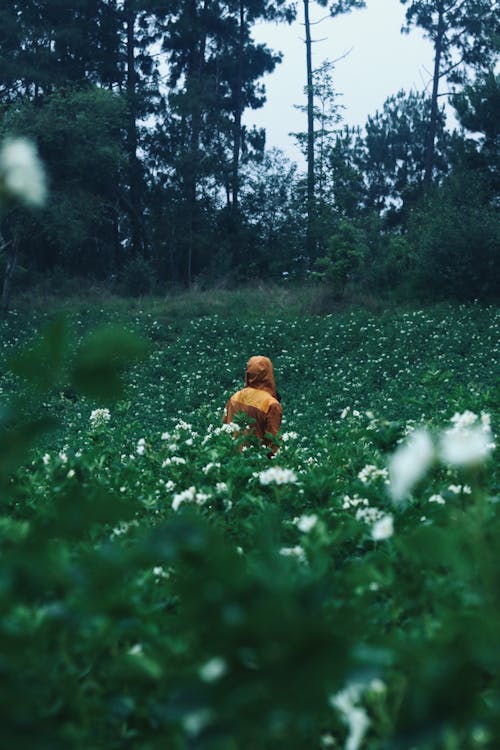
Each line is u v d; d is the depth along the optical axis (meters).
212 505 3.35
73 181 32.53
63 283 37.12
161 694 1.72
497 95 36.00
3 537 2.24
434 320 28.44
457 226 32.25
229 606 1.37
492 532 1.70
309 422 18.44
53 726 1.38
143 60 46.53
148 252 44.91
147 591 2.18
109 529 2.87
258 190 44.69
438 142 56.44
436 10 48.50
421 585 2.05
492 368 22.77
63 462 3.87
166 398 22.20
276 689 1.27
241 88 49.28
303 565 2.22
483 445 1.61
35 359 1.30
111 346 1.29
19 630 1.67
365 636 1.75
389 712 1.67
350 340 28.00
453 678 1.31
